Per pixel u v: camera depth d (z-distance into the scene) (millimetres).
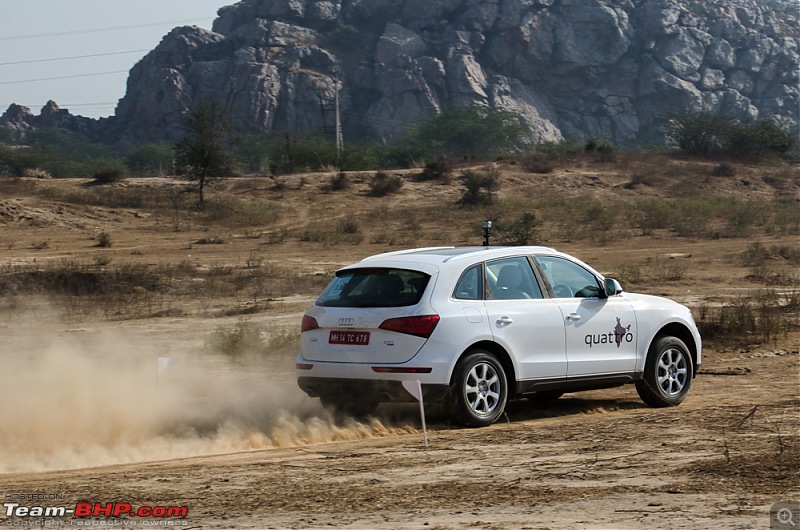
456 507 12094
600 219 92000
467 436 17500
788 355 28953
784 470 13484
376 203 111875
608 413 20578
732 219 92500
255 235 87438
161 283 52969
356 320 18578
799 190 134875
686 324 21969
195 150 111062
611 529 10977
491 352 18984
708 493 12453
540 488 13000
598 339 20328
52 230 87438
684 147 173375
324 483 13625
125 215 97312
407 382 17219
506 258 19703
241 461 15672
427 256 19406
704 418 18531
